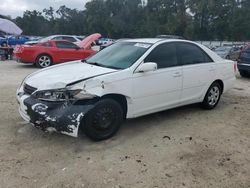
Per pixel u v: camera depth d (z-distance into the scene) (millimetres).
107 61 5637
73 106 4496
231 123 6074
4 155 4402
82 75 4855
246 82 11531
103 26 95125
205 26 77750
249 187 3826
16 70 13414
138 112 5344
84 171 4059
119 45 6129
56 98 4516
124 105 5195
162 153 4625
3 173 3951
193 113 6617
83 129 4762
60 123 4402
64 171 4043
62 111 4441
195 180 3928
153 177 3961
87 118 4676
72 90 4516
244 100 8086
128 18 96062
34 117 4562
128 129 5516
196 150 4773
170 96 5824
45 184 3754
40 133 5180
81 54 15156
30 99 4703
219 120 6230
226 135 5434
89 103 4637
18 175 3922
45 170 4055
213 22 77375
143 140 5062
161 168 4188
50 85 4586
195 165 4301
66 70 5312
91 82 4633
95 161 4320
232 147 4934
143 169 4145
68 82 4574
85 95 4543
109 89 4793
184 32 76938
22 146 4703
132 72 5121
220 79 6898
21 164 4180
